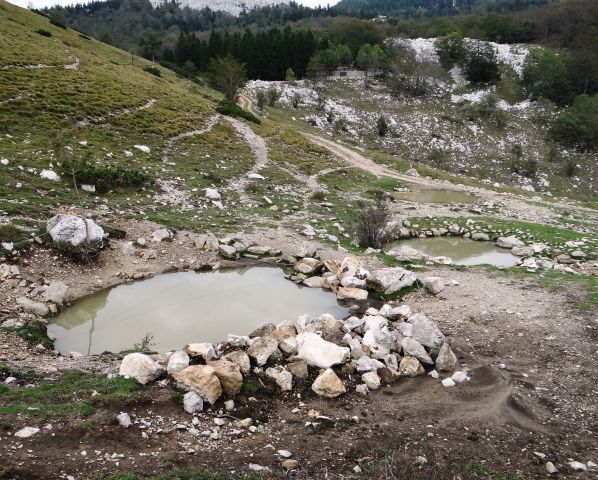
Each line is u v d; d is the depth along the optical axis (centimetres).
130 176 2853
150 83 6444
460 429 970
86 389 977
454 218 3375
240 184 3544
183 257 2022
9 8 7612
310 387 1099
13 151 2798
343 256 2191
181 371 1023
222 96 8881
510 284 1847
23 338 1251
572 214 3816
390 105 10556
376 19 19675
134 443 820
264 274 1970
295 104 9944
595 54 11688
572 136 9138
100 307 1585
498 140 9181
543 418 1029
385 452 879
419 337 1286
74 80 4916
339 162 5438
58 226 1817
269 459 832
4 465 703
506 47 13825
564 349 1338
